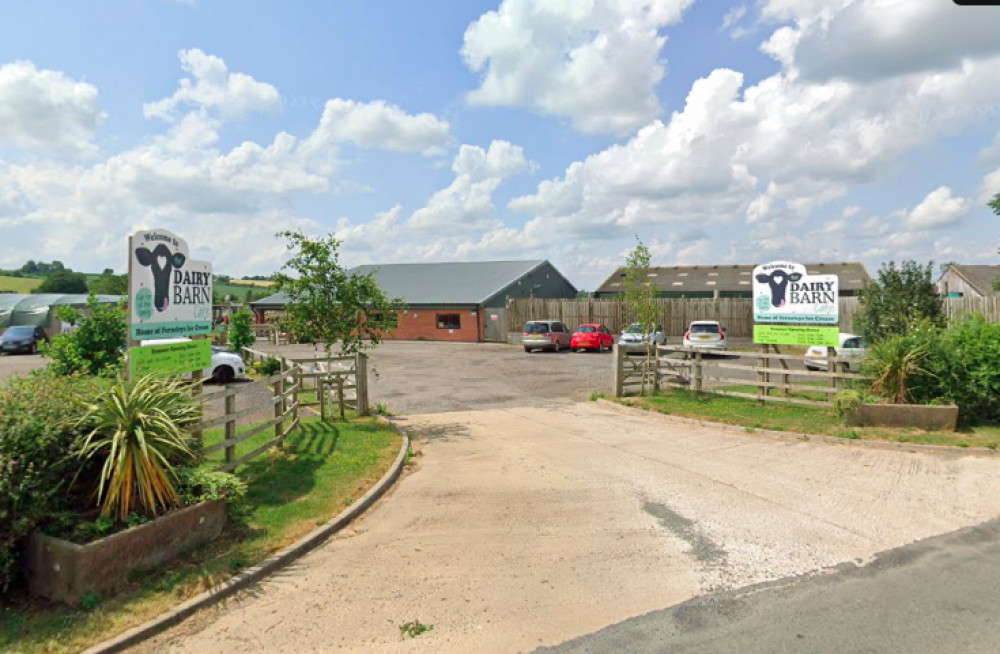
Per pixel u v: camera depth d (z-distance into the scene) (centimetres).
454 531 589
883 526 577
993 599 427
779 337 1262
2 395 479
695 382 1385
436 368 2208
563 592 456
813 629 392
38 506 444
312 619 423
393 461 830
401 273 4975
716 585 461
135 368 659
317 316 1109
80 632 397
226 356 1894
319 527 582
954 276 4622
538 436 1023
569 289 5206
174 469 532
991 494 669
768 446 921
